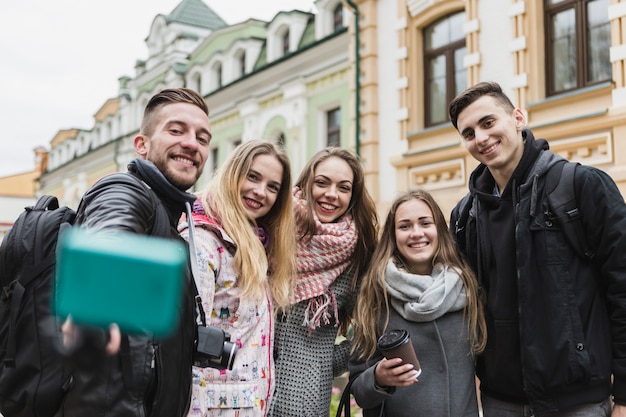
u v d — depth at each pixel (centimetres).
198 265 210
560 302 228
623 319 224
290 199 258
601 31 670
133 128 2073
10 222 3297
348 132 1102
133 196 150
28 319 169
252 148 247
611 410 236
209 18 1978
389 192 906
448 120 847
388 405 258
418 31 888
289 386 258
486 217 260
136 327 52
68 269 51
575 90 689
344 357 289
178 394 154
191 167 195
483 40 777
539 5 721
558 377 224
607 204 227
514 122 254
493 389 252
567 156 686
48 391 160
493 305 250
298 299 260
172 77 1817
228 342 189
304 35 1321
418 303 253
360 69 951
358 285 287
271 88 1315
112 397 132
